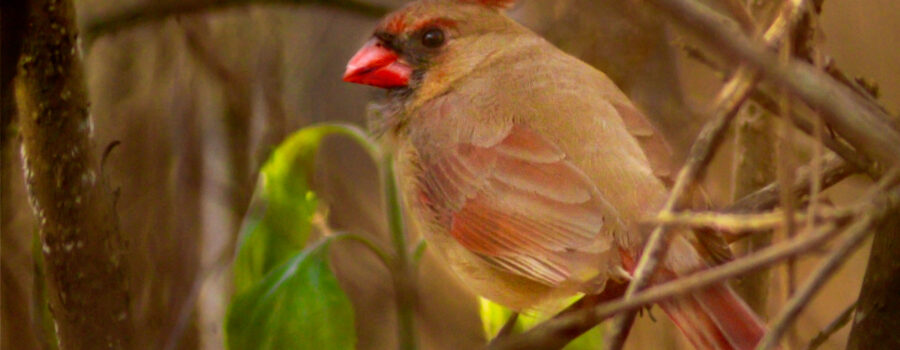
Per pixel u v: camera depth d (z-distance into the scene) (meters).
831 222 2.80
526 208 3.16
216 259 3.28
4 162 3.21
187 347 3.27
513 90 3.19
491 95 3.19
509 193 3.17
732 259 3.13
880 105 3.08
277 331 3.16
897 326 3.10
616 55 3.25
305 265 3.17
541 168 3.17
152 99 3.30
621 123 3.17
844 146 3.09
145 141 3.30
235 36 3.30
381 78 3.21
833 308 3.36
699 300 3.12
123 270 3.14
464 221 3.17
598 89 3.19
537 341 3.08
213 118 3.30
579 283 3.14
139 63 3.31
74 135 3.12
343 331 3.17
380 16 3.29
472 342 3.32
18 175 3.24
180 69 3.30
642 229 3.14
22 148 3.13
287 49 3.33
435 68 3.21
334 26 3.33
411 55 3.21
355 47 3.33
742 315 3.12
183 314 3.26
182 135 3.30
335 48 3.33
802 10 3.05
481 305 3.20
